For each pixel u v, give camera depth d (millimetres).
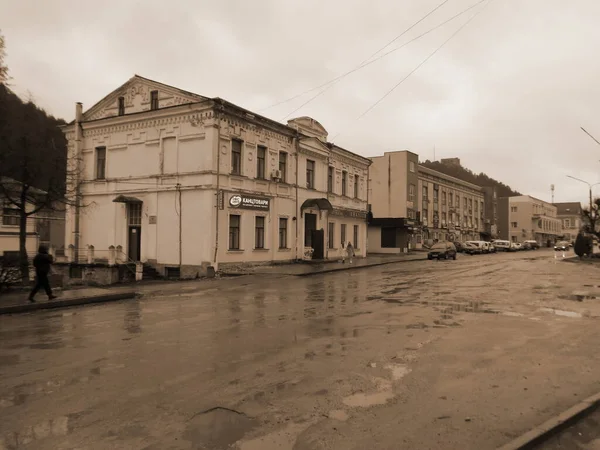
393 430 4371
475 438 4164
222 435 4324
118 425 4590
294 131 30250
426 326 9500
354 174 39531
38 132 18516
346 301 13570
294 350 7555
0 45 16141
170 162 25547
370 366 6559
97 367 6746
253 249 27094
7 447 4137
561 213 140125
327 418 4695
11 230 30953
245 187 26438
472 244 56562
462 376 6066
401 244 53094
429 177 62594
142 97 26859
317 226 33469
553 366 6520
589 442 4113
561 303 12844
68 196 23797
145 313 12180
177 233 25078
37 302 13445
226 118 25047
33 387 5844
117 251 24469
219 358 7125
